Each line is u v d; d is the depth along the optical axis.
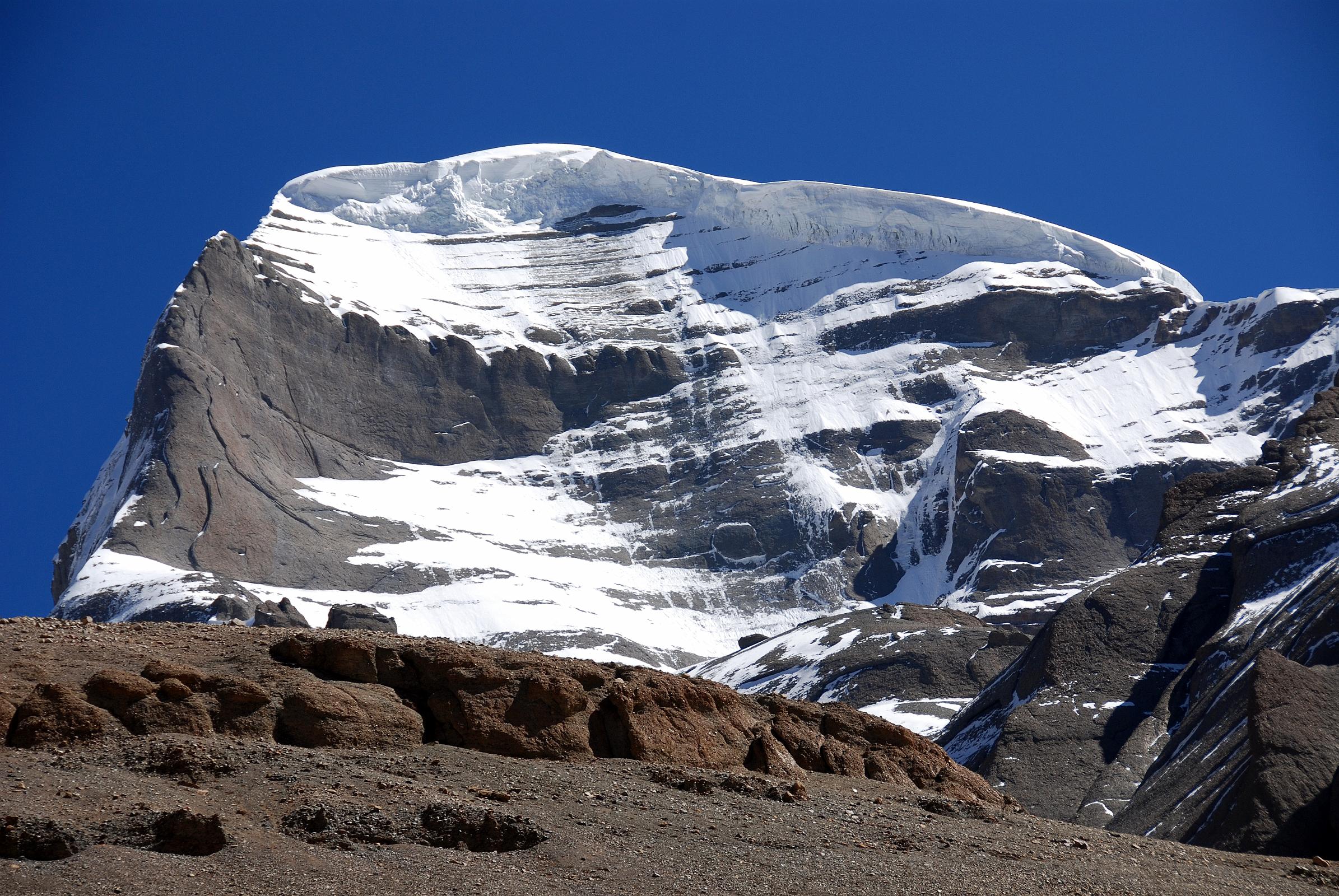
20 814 17.25
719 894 17.97
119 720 21.31
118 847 17.02
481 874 17.72
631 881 18.09
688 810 21.66
